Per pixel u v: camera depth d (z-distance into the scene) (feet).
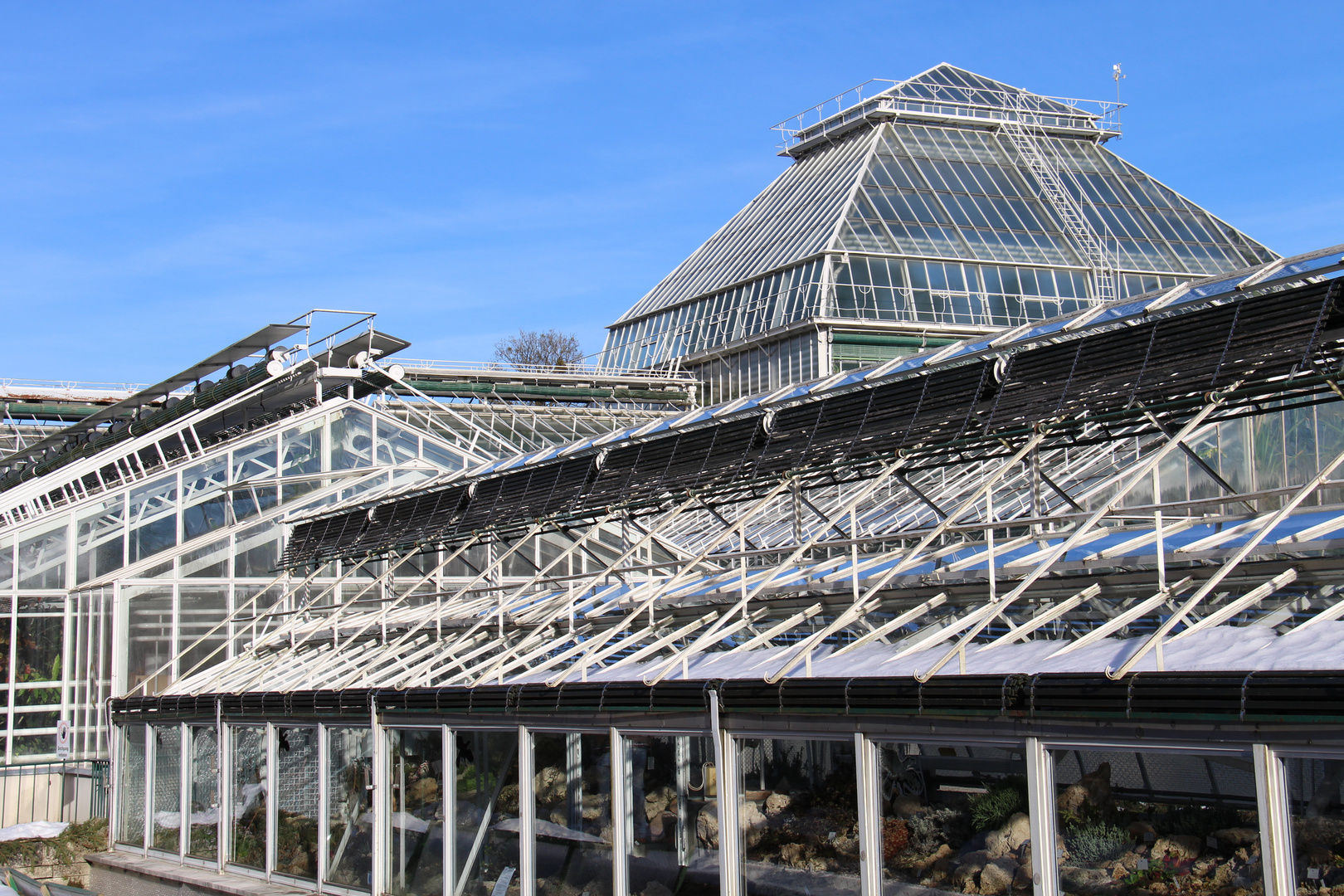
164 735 81.92
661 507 75.25
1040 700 40.11
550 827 56.65
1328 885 34.40
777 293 188.44
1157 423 52.24
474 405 161.07
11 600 89.86
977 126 214.07
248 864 73.77
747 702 48.39
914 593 52.85
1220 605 43.68
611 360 223.10
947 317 183.11
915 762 43.96
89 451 133.49
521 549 100.17
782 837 47.80
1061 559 49.96
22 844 81.51
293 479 100.63
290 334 112.78
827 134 219.61
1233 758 36.78
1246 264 201.36
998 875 41.55
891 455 60.75
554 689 56.39
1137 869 38.27
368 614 84.12
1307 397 71.87
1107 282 191.01
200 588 96.37
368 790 66.13
